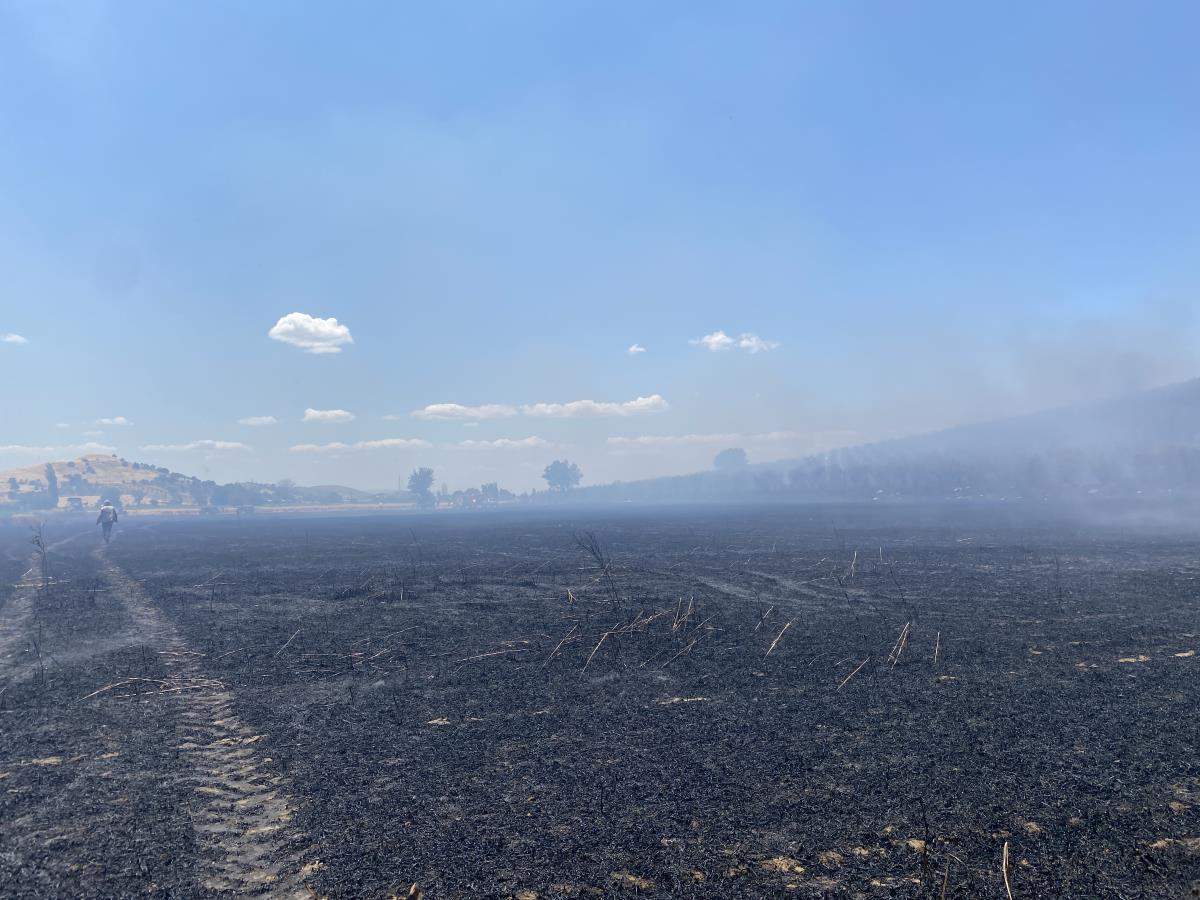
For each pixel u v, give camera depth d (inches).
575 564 1473.9
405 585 1175.0
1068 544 1631.4
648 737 411.5
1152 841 268.7
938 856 261.6
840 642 659.4
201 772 373.1
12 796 342.3
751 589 1036.5
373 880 253.8
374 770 368.5
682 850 271.0
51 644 754.2
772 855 265.7
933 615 780.0
